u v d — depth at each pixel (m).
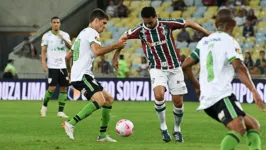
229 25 22.20
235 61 21.27
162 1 93.75
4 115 51.41
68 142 31.38
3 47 96.38
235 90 69.50
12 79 77.00
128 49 86.19
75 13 91.69
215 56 21.84
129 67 83.62
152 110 57.94
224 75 21.73
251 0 89.06
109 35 89.56
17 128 39.66
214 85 21.64
